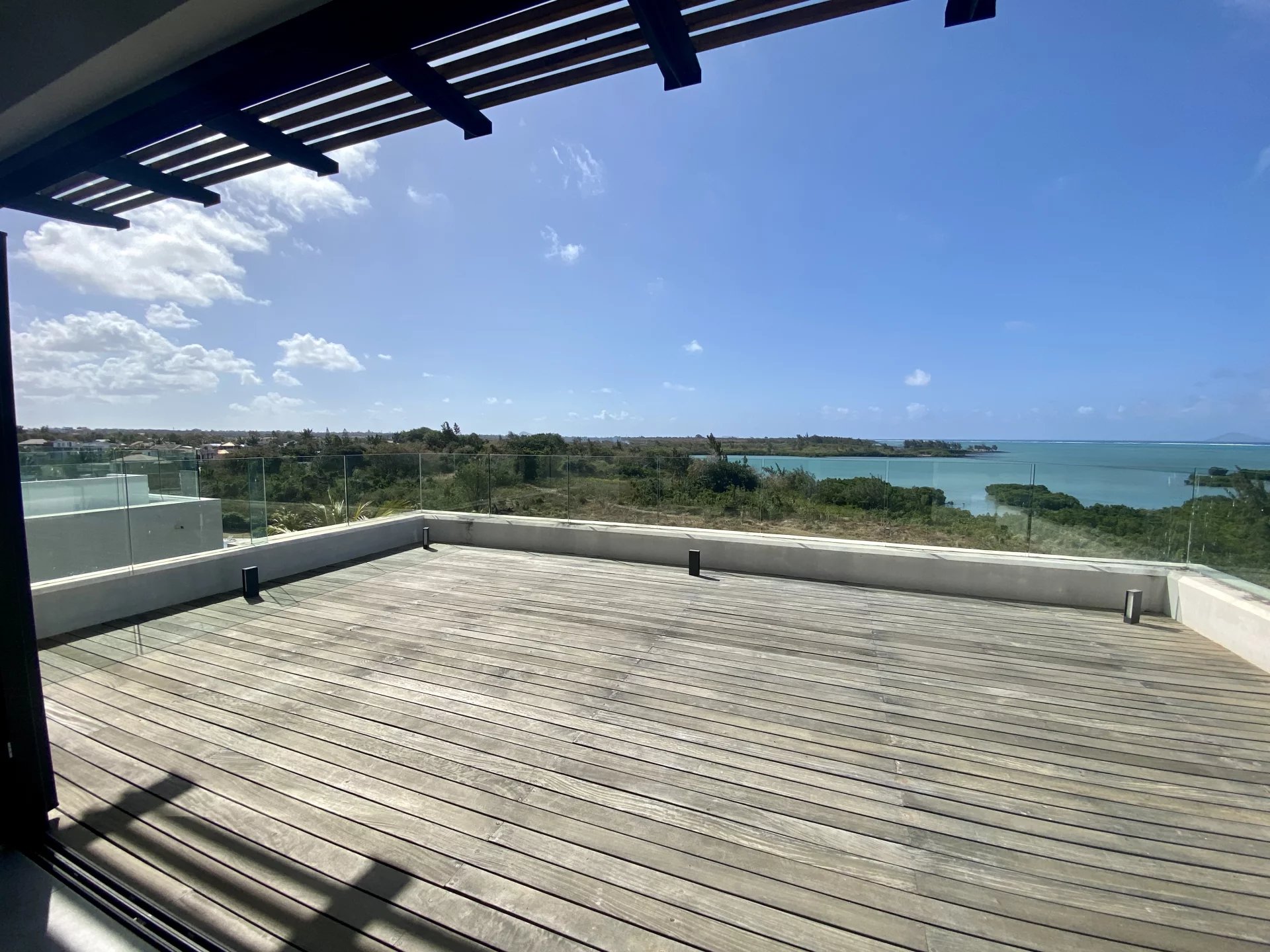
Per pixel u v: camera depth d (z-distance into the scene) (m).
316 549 5.80
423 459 7.66
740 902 1.61
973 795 2.14
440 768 2.28
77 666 3.31
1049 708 2.87
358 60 1.37
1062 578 4.65
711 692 3.02
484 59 1.49
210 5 1.24
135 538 4.48
